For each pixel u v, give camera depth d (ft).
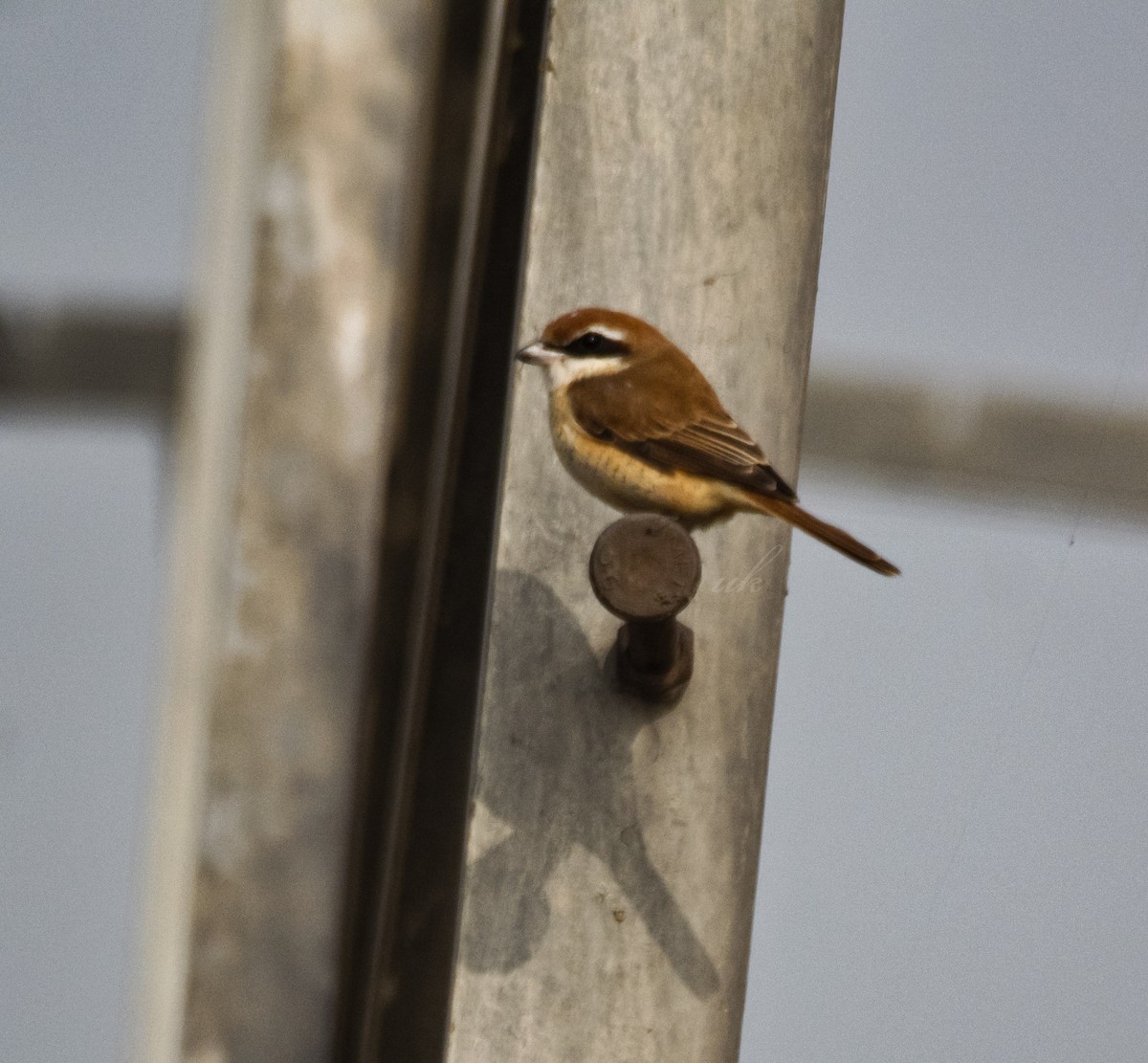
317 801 17.28
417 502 17.98
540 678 20.03
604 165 21.45
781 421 21.21
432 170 18.39
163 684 19.61
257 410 17.56
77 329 36.91
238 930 17.03
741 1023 19.27
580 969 19.02
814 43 22.16
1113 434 32.78
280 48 18.03
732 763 19.89
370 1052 17.84
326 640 17.42
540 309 21.09
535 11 22.02
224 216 19.51
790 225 21.68
